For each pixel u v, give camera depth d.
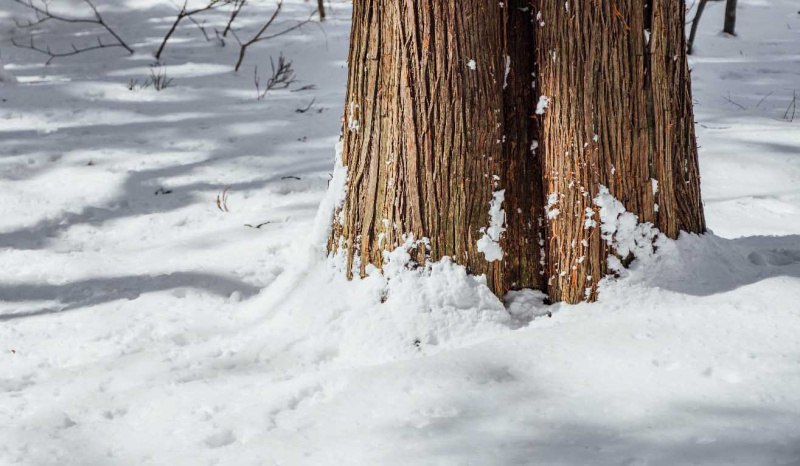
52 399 3.32
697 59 11.52
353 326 3.50
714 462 2.36
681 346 3.09
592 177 3.48
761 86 9.97
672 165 3.63
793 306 3.32
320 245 3.92
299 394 3.10
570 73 3.44
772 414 2.59
